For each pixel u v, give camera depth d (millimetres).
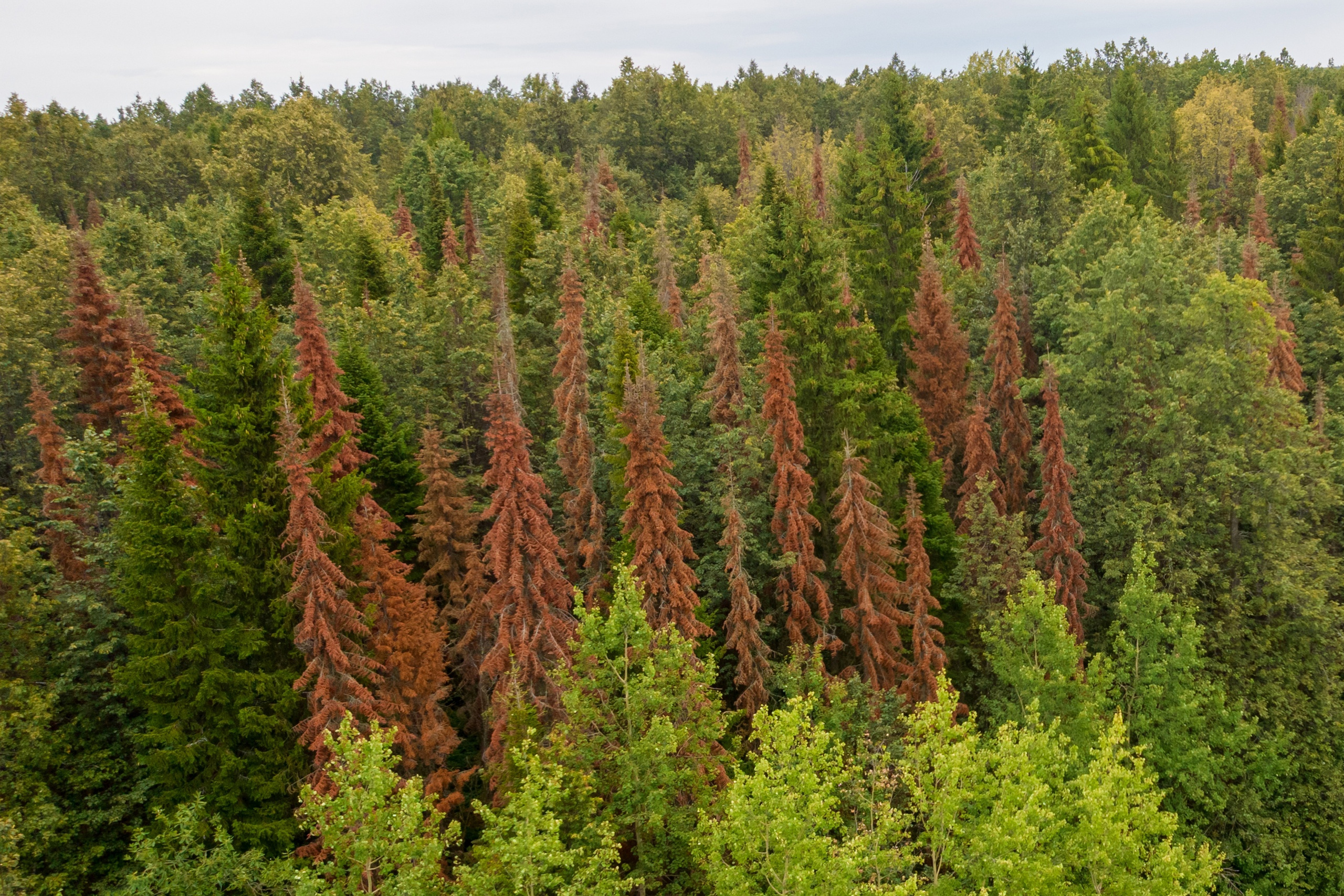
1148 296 41062
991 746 25953
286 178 100500
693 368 43844
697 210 81375
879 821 21750
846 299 38344
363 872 18500
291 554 24969
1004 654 31234
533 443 44719
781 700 30406
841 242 37906
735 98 165875
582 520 34875
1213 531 37969
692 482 35562
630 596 23484
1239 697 33469
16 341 38906
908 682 31391
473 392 48406
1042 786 20250
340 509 26438
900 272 50500
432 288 62750
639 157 133250
